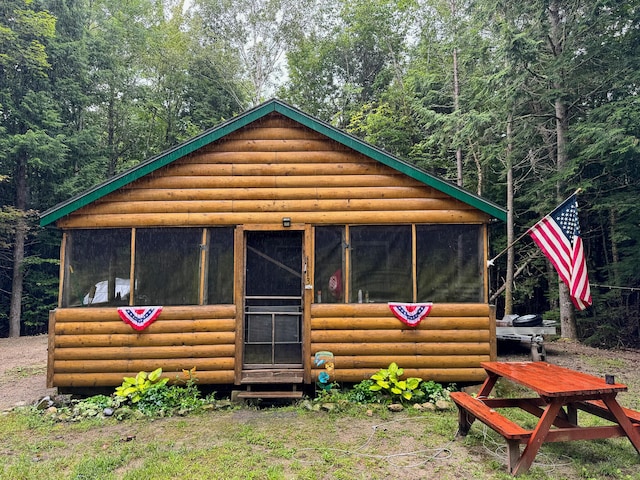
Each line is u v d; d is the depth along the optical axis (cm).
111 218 624
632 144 931
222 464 398
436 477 374
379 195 641
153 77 2162
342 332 619
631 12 1034
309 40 2609
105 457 415
